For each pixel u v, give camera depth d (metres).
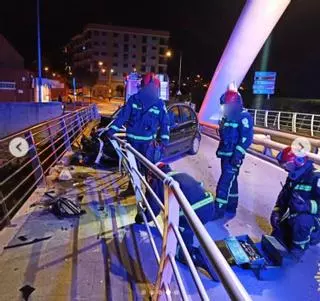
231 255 3.74
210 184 7.38
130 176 5.10
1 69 32.72
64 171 6.99
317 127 20.52
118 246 4.06
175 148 9.30
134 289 3.23
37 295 3.07
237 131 4.95
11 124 17.45
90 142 8.80
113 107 49.47
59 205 4.98
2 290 3.12
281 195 4.30
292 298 3.29
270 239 4.04
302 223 3.77
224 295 3.22
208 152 11.28
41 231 4.40
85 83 99.12
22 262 3.62
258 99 34.84
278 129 22.23
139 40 107.25
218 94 19.58
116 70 106.69
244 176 8.27
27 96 34.38
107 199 5.77
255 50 19.14
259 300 3.25
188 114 10.16
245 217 5.46
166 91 19.02
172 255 2.54
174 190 2.40
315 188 3.86
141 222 4.71
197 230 1.79
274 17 18.44
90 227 4.59
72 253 3.85
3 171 11.31
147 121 5.22
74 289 3.18
